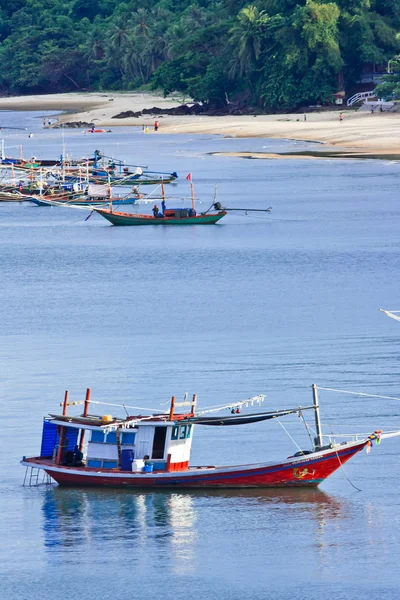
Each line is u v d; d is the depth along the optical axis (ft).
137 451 371.35
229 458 400.06
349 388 485.97
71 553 325.01
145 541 332.80
